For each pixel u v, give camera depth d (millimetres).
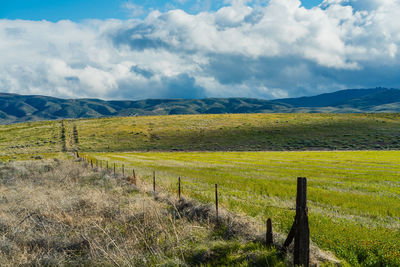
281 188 16734
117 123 112438
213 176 23109
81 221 8609
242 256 6059
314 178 22188
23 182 17734
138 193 13242
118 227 8258
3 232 7859
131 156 53281
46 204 10055
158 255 6348
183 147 73438
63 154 58594
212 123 103438
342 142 69625
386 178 22078
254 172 26344
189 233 7500
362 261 6266
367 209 11617
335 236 7559
